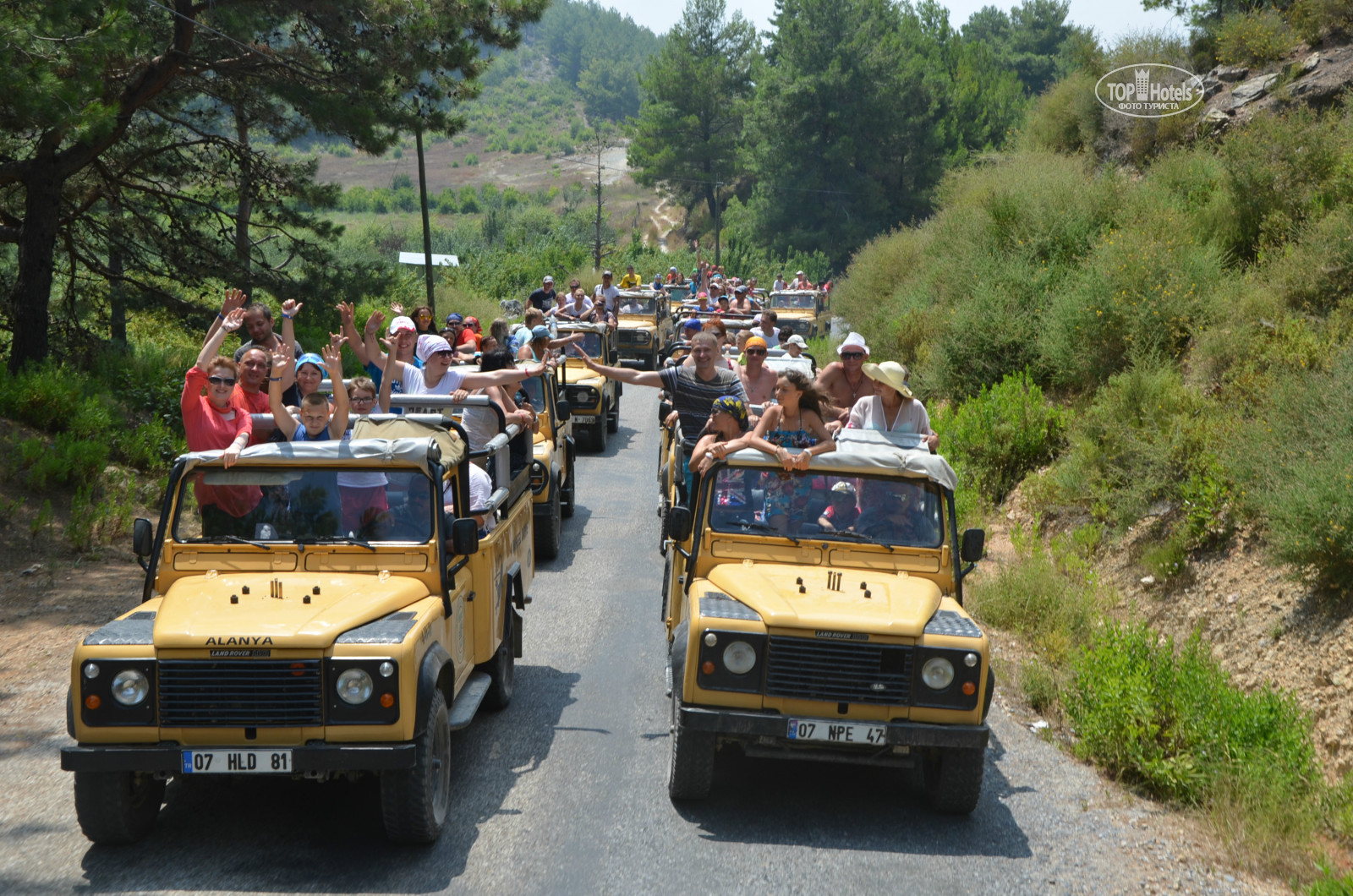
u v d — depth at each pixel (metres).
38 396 12.83
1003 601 9.49
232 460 5.72
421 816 5.09
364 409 7.03
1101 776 6.66
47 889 4.73
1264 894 5.23
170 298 18.95
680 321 28.34
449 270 43.88
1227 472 9.09
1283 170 13.23
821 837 5.61
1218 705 6.73
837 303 24.70
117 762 4.82
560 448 12.65
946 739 5.50
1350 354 8.88
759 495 6.52
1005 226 16.66
